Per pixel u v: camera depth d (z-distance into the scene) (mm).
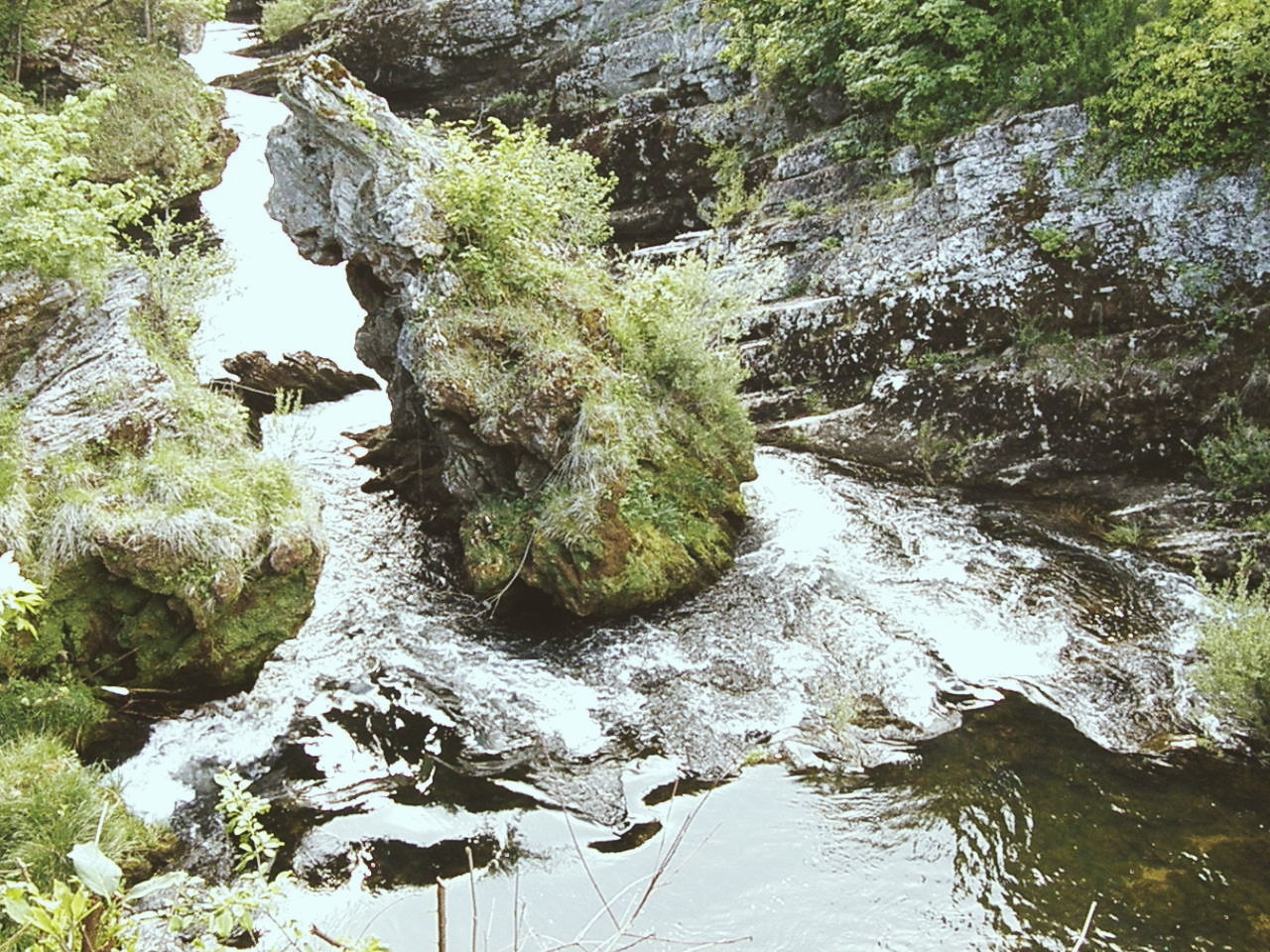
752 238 13500
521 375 8484
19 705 6355
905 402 11445
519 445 8453
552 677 7730
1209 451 9883
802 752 7059
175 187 10500
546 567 8203
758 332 12656
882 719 7441
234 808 3947
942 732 7332
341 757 6887
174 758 6672
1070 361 10680
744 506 9852
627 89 17000
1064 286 10906
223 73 21531
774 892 5926
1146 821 6512
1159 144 10422
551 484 8430
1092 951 5523
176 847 5988
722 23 15594
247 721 7070
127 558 6605
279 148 9625
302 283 15188
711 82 15484
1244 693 7242
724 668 7859
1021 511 10219
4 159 7988
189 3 17766
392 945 5430
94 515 6629
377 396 12680
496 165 9211
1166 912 5785
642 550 8406
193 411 7711
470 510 8961
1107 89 11000
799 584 8875
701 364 9617
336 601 8508
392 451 10828
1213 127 10078
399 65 19750
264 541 7164
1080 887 5980
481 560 8406
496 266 8891
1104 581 9070
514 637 8219
